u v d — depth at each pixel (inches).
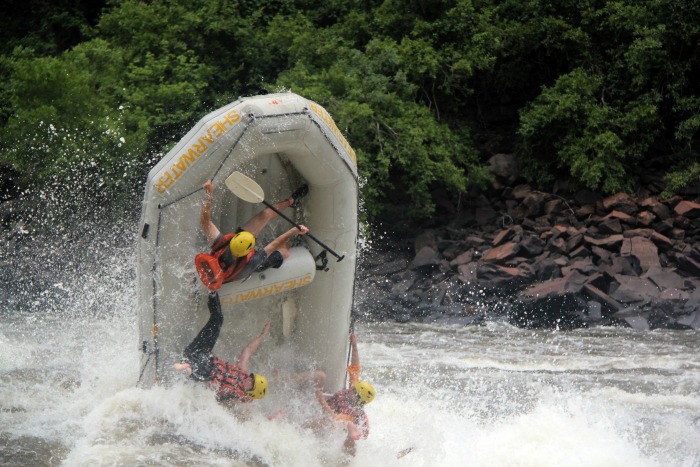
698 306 1296.8
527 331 1254.3
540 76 1866.4
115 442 590.6
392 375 881.5
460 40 1798.7
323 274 650.8
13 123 1533.0
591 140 1656.0
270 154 639.1
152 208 603.5
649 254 1450.5
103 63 1664.6
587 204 1651.1
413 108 1658.5
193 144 592.7
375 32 1838.1
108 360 847.7
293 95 613.3
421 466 598.9
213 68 1678.2
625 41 1777.8
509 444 640.4
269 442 612.7
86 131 1509.6
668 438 664.4
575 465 596.4
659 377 886.4
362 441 645.3
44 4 2022.6
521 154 1752.0
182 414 626.8
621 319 1294.3
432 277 1497.3
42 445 583.2
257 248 597.9
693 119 1664.6
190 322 625.9
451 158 1700.3
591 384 847.7
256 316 659.4
